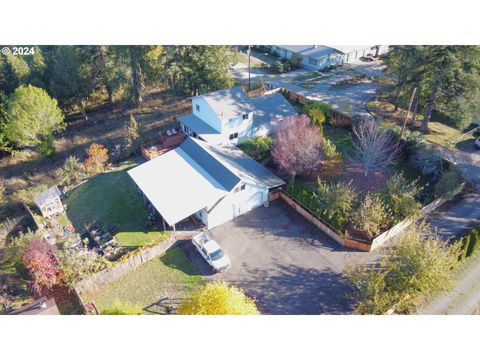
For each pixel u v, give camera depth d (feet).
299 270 88.17
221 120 127.13
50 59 163.02
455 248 78.89
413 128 144.87
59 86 159.22
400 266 77.36
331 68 210.59
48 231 98.84
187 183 102.63
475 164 122.83
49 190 107.14
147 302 81.35
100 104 190.19
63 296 82.53
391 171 119.96
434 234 90.27
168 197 98.32
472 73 122.11
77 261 82.23
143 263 90.63
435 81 125.49
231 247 94.53
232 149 122.01
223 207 99.66
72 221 104.37
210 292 71.10
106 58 170.19
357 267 79.15
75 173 121.60
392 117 153.17
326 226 97.14
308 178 118.01
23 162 142.72
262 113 142.72
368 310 74.02
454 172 105.50
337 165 123.95
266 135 142.20
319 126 143.33
